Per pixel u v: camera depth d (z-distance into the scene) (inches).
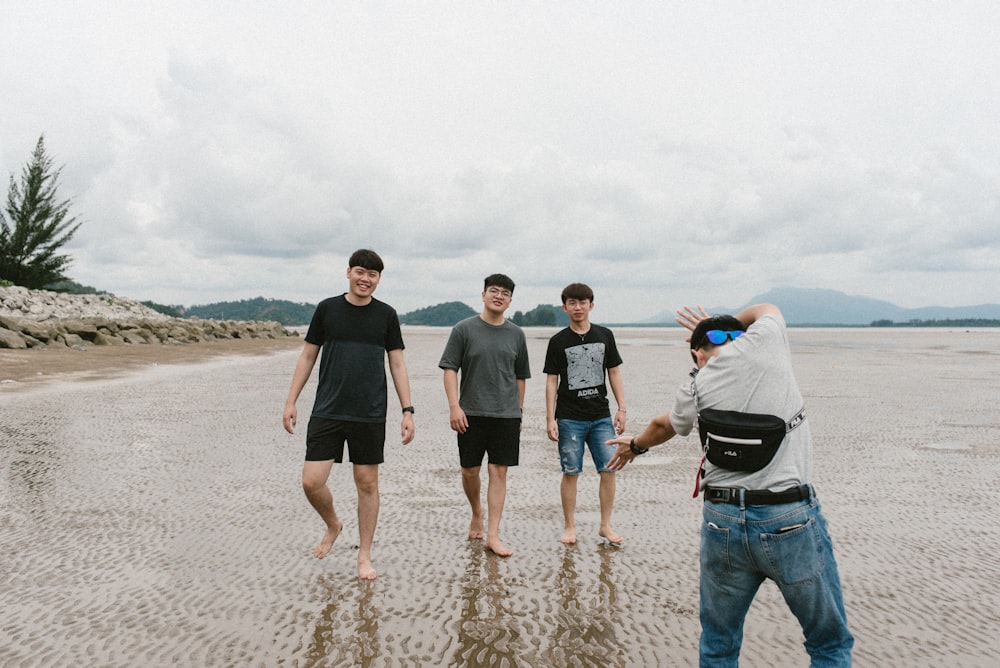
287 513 221.9
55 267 1667.1
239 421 401.7
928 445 346.6
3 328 862.5
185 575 167.5
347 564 177.3
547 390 205.5
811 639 100.4
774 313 107.3
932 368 909.8
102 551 183.9
